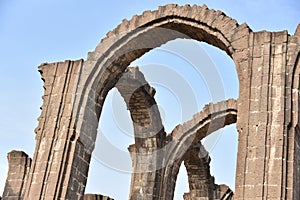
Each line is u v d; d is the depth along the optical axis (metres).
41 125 25.69
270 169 20.08
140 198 32.97
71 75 26.48
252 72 22.50
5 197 27.11
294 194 19.80
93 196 33.56
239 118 22.02
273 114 21.20
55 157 24.52
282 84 21.64
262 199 19.50
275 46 22.66
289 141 20.56
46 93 26.55
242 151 20.98
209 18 24.89
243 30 23.72
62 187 23.77
